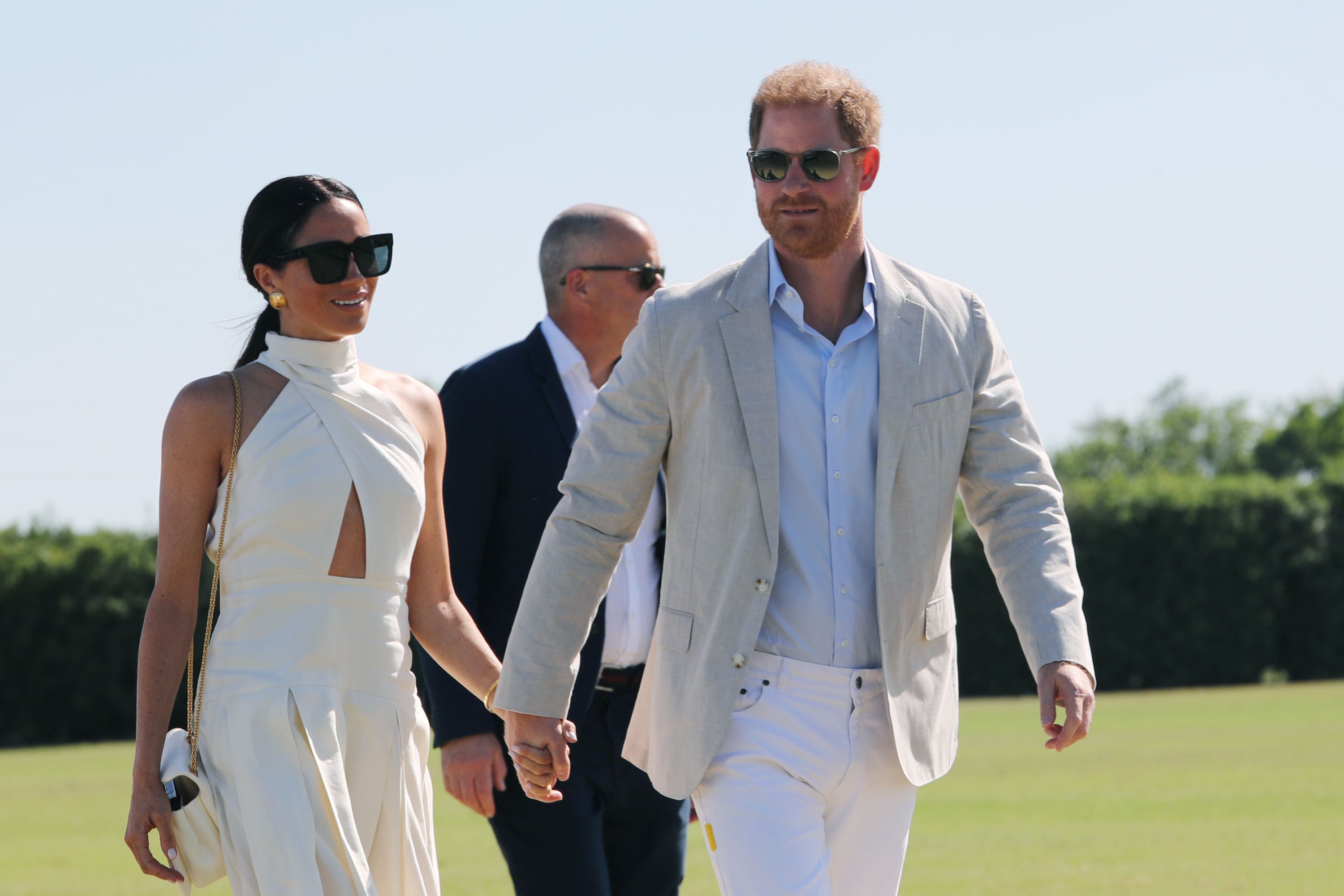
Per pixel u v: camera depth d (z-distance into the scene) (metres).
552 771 11.16
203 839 10.69
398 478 11.26
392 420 11.47
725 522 10.45
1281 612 95.19
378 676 11.10
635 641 13.97
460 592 14.00
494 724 13.86
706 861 27.02
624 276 14.62
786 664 10.37
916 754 10.58
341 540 11.02
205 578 35.94
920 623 10.60
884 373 10.51
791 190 10.46
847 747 10.38
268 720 10.62
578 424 14.50
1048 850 25.80
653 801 14.16
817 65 10.78
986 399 10.98
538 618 11.07
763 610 10.34
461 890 22.98
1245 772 38.28
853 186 10.58
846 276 10.80
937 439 10.62
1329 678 95.06
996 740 52.62
